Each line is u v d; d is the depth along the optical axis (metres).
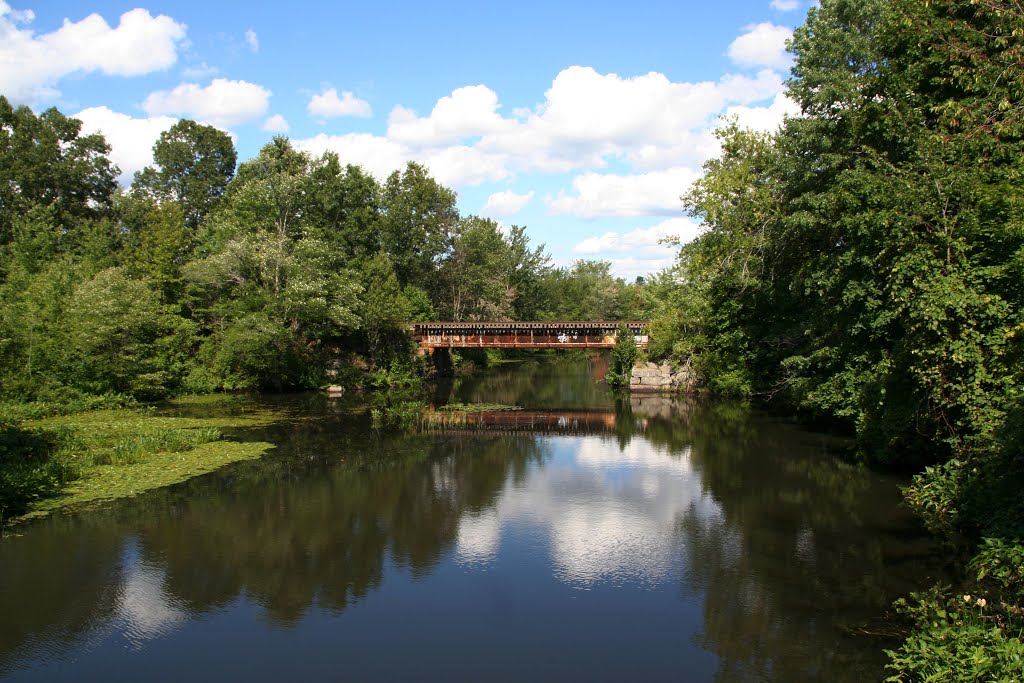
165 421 27.61
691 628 9.77
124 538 13.78
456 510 15.81
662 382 43.03
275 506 16.06
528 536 13.94
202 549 13.21
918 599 9.28
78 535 13.90
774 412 31.38
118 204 51.88
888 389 16.80
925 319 13.70
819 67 25.27
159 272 40.84
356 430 27.27
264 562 12.57
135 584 11.59
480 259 66.75
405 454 22.34
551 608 10.57
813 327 23.55
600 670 8.69
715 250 34.44
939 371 13.80
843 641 9.16
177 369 37.62
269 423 28.66
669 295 44.88
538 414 32.81
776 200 28.69
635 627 9.88
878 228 16.27
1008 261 13.29
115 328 31.22
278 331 38.72
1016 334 12.52
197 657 9.21
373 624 10.12
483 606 10.69
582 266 106.69
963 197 14.53
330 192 48.84
